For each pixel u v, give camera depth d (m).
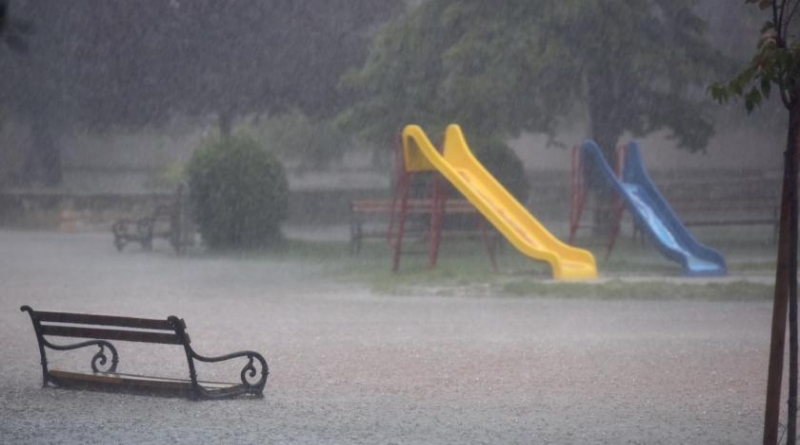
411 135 53.81
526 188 72.25
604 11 69.44
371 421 20.98
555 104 73.19
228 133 106.88
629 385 24.97
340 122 79.56
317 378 26.17
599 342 31.83
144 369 27.59
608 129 76.31
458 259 61.28
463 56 70.44
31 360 29.11
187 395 23.20
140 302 42.94
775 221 67.56
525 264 58.00
